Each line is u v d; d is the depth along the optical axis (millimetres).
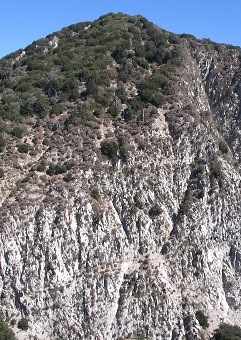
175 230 84875
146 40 118688
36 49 122562
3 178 80125
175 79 104312
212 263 85125
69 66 106938
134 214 82312
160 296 77438
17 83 104812
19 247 74188
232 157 100875
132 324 75438
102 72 103438
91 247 77750
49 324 72812
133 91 100062
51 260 74625
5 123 90250
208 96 116812
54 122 91000
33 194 78125
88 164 83125
